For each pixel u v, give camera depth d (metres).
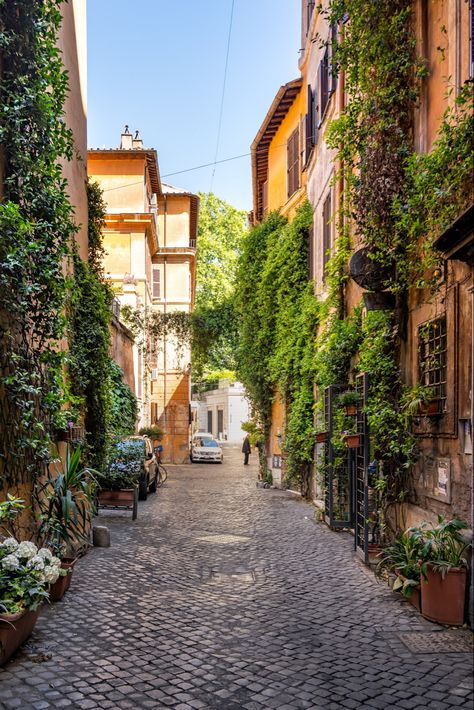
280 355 15.96
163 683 4.11
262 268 18.00
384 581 6.79
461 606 5.24
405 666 4.39
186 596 6.24
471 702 3.82
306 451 14.13
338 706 3.78
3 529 5.70
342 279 10.79
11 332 6.00
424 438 6.65
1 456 5.61
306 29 16.44
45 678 4.15
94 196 12.34
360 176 8.47
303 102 16.27
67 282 6.90
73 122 10.03
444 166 5.82
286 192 18.12
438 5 6.64
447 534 5.39
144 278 25.31
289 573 7.23
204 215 46.44
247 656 4.59
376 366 7.89
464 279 5.55
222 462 31.20
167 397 29.75
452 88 5.97
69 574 6.23
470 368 5.40
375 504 8.10
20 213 6.09
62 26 9.16
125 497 11.66
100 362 10.58
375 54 7.81
